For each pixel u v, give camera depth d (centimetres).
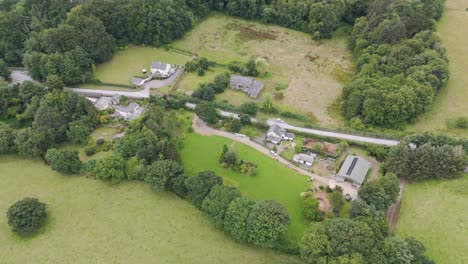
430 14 14762
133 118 11731
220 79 13125
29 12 14488
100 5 14638
